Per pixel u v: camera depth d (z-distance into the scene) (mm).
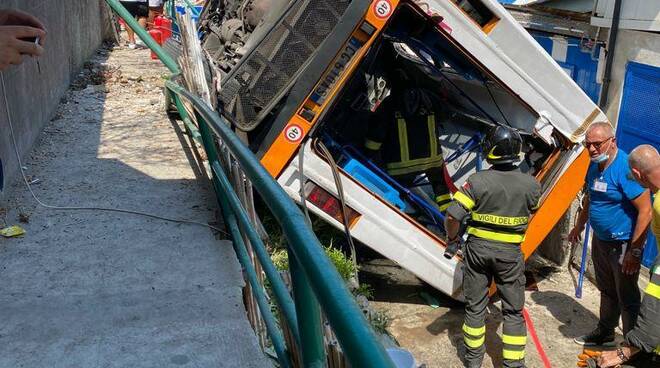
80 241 4043
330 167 5480
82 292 3412
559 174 5828
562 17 7578
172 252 3914
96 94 8633
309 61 5281
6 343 2912
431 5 5176
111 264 3746
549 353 5582
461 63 5805
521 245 5559
